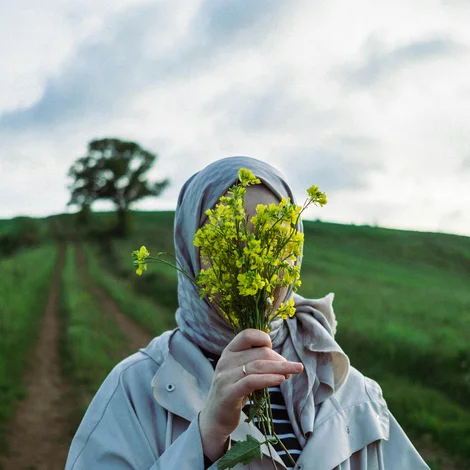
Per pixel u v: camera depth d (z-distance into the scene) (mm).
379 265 48812
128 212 83000
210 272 1773
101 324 23969
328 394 2168
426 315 24672
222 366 1739
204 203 2053
